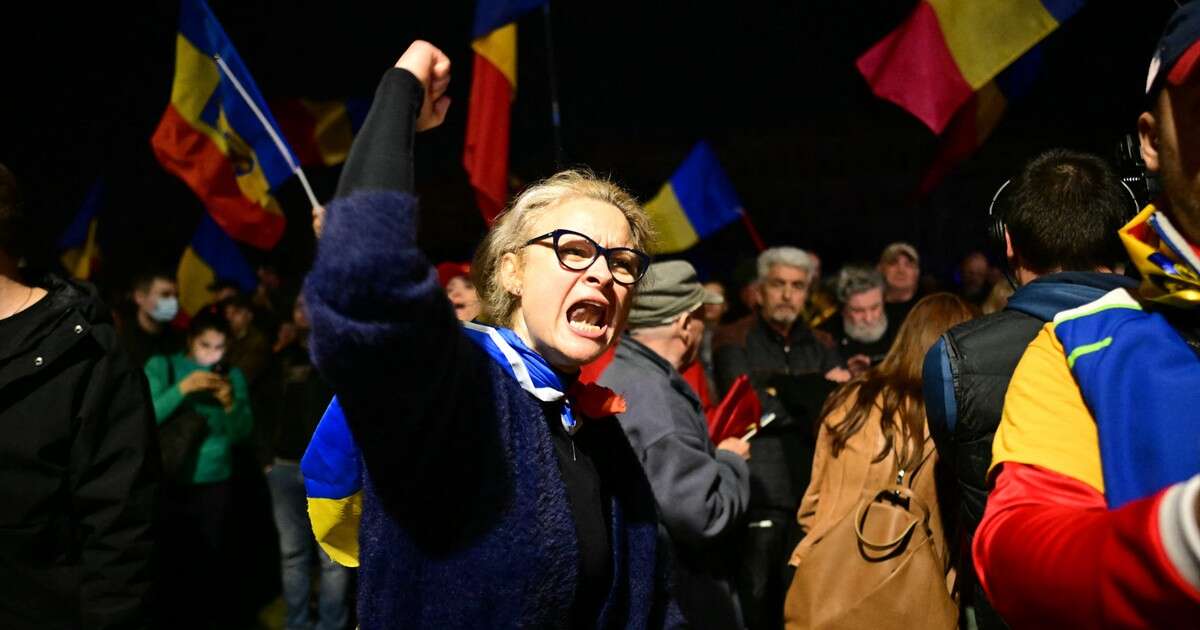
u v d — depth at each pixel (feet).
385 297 3.43
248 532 17.93
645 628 4.68
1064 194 6.17
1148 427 2.98
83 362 6.68
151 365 15.75
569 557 4.12
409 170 3.78
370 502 4.07
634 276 4.70
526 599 4.01
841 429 8.39
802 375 12.05
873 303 16.29
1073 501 3.02
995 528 2.94
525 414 4.28
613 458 4.85
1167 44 2.93
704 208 19.34
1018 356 6.03
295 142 18.45
